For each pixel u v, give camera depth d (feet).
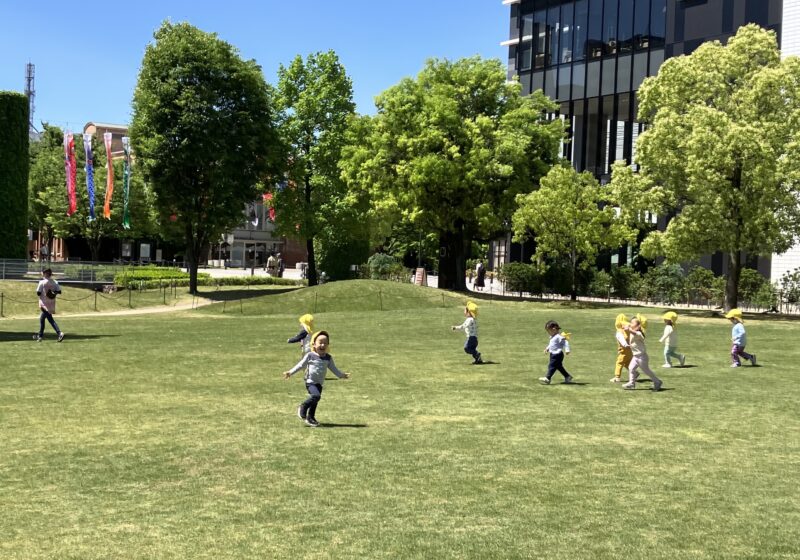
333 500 24.56
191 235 158.61
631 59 144.66
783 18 120.16
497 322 92.32
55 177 228.63
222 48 157.07
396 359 60.49
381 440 32.71
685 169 94.07
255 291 164.66
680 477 27.22
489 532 21.62
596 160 151.94
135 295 143.54
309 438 33.12
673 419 37.22
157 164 151.33
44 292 73.72
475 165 130.41
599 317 98.22
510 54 200.54
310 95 173.68
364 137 153.89
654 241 97.55
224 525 22.21
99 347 68.85
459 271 144.77
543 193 123.44
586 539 21.07
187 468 28.43
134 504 24.22
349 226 175.42
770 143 90.22
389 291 124.47
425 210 138.00
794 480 26.94
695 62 99.09
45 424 36.19
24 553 20.03
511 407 40.32
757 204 89.86
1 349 66.80
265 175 167.63
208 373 53.16
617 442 32.45
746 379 49.85
